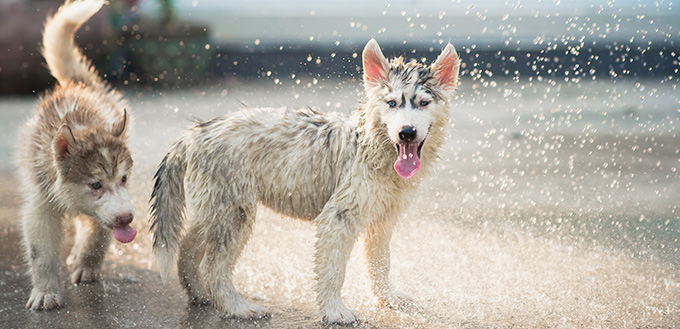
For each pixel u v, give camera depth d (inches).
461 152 381.7
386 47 788.6
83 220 188.7
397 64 160.4
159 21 765.9
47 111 186.9
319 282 157.6
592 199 273.0
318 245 157.1
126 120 180.2
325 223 156.1
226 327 154.0
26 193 179.9
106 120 194.9
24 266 200.7
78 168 166.6
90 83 223.8
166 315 162.1
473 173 328.2
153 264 204.2
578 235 226.1
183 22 787.4
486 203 271.6
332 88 695.1
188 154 166.1
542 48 788.0
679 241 217.0
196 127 169.0
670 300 168.9
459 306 167.2
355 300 173.0
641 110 519.8
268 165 162.2
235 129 163.3
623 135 423.5
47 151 173.6
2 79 692.1
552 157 362.3
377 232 166.9
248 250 216.1
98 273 189.5
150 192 302.2
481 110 541.0
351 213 156.1
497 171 331.0
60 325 155.6
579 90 668.1
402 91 153.4
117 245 223.8
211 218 161.5
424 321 157.6
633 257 203.6
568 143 400.5
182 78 759.1
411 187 161.9
